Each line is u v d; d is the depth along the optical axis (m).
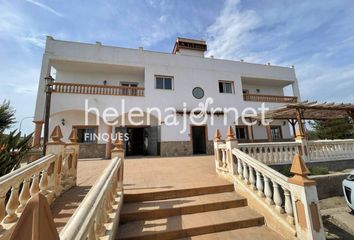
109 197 2.92
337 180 6.04
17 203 2.55
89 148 12.36
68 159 4.31
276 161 6.59
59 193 3.79
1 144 4.20
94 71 13.79
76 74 13.51
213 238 3.12
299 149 7.18
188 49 17.05
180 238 3.09
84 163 9.03
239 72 15.93
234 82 15.59
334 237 3.90
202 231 3.22
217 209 3.95
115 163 3.57
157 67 13.84
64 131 12.34
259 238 3.15
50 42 11.89
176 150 13.20
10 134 4.49
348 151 8.17
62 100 11.25
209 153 13.95
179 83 14.16
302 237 2.94
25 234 0.91
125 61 13.20
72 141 4.68
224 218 3.55
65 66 12.89
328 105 9.48
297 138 7.46
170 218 3.52
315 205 2.95
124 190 4.23
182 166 7.65
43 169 3.29
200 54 17.30
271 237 3.19
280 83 17.86
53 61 12.17
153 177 5.58
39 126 10.59
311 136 18.11
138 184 4.77
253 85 17.88
